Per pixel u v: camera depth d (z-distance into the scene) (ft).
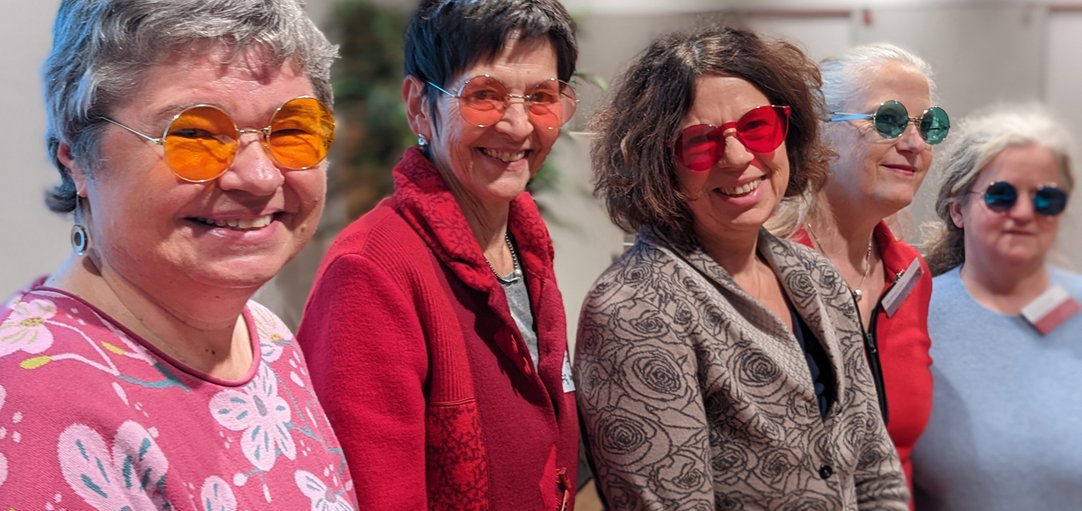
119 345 2.97
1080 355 5.82
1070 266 5.85
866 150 6.07
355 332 4.08
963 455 6.01
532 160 4.85
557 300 5.02
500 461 4.50
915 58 6.31
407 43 4.80
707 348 4.84
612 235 8.15
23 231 6.82
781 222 6.59
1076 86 6.52
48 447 2.55
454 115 4.52
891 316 6.32
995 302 6.07
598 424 4.93
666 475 4.73
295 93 3.22
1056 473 5.75
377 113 12.77
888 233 6.51
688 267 5.02
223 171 2.99
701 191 4.97
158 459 2.80
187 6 2.89
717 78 4.87
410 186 4.57
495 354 4.58
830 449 5.08
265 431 3.37
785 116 4.98
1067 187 5.77
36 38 6.82
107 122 2.88
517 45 4.47
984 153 5.82
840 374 5.31
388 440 4.06
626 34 9.98
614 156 5.25
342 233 4.47
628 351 4.82
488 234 4.96
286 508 3.27
